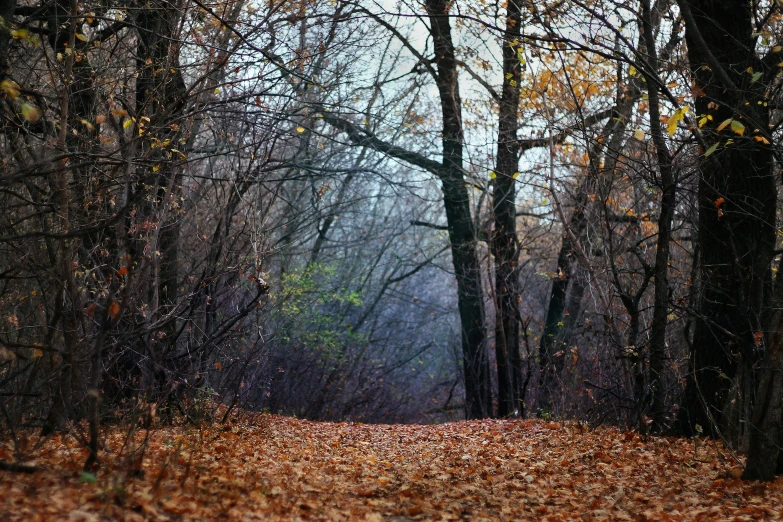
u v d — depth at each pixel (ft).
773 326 27.07
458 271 85.46
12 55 33.04
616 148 51.26
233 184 44.65
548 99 54.80
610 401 48.03
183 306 40.96
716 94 36.27
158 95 35.86
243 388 51.72
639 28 44.55
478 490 26.91
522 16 42.06
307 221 84.99
